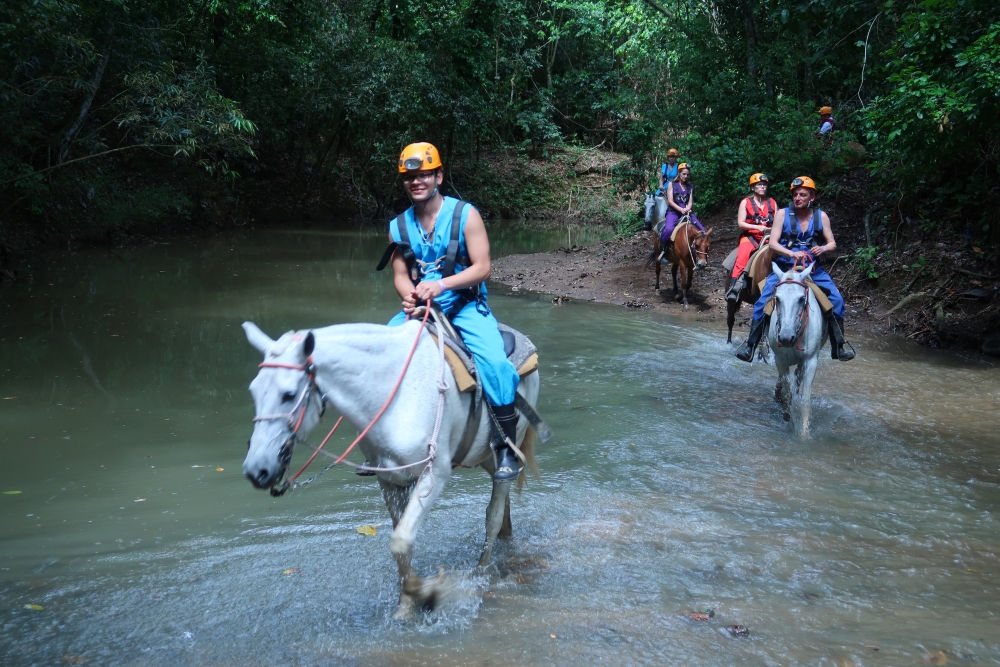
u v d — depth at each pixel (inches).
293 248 862.5
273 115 1139.3
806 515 227.0
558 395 344.5
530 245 964.0
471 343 175.3
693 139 855.1
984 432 302.7
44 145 786.8
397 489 172.7
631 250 754.8
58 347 403.9
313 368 146.0
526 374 188.4
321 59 1115.9
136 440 281.1
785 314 290.2
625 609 174.4
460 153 1419.8
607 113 1504.7
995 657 154.1
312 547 204.7
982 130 449.4
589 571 192.9
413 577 166.9
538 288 635.5
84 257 727.7
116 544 205.5
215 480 248.7
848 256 551.8
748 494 242.5
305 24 1085.8
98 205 834.2
